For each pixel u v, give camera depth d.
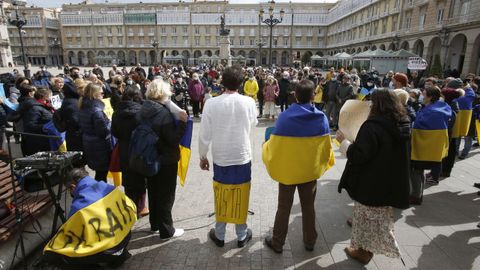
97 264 2.72
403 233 3.60
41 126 4.98
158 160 3.06
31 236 3.18
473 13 27.34
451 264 3.04
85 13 80.06
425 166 4.21
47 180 2.83
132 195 3.50
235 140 2.95
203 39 78.06
